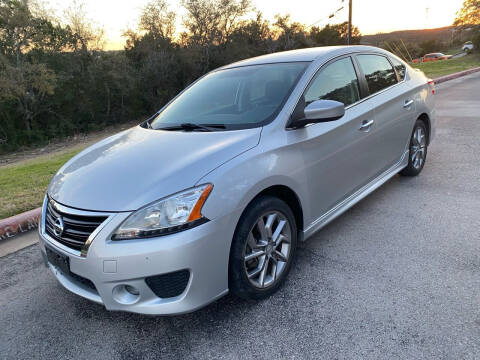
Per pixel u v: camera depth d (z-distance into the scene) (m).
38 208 4.34
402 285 2.60
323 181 2.94
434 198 3.97
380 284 2.63
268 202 2.46
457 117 7.95
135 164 2.43
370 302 2.46
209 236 2.12
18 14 26.28
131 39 34.84
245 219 2.34
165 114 3.47
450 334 2.12
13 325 2.57
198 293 2.16
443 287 2.53
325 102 2.64
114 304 2.14
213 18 33.94
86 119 32.59
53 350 2.31
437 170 4.81
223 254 2.21
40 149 27.19
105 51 32.69
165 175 2.21
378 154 3.65
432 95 4.71
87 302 2.77
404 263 2.86
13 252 3.63
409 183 4.46
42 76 26.97
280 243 2.67
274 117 2.71
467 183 4.29
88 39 31.47
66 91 30.30
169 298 2.14
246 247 2.40
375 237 3.29
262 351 2.14
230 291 2.46
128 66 32.72
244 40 36.09
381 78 3.84
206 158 2.30
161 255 2.03
